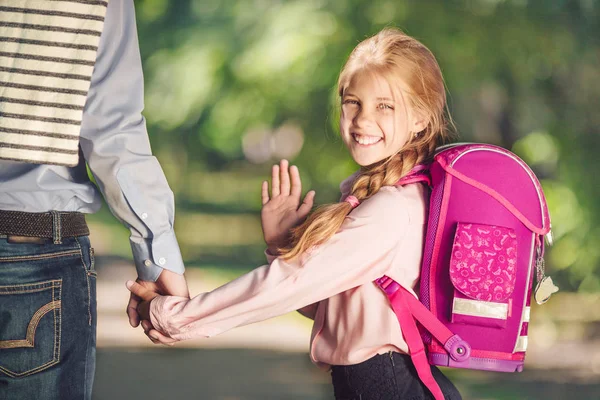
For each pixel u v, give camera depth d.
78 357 3.60
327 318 3.49
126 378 10.52
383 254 3.35
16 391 3.47
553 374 10.35
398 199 3.38
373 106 3.47
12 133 3.40
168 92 19.14
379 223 3.34
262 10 16.78
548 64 12.57
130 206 3.71
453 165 3.26
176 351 12.55
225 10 18.50
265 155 35.19
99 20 3.47
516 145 13.02
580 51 12.45
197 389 9.90
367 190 3.45
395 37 3.51
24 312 3.47
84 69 3.45
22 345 3.46
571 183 12.59
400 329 3.33
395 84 3.44
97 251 24.45
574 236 12.55
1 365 3.45
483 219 3.21
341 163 15.33
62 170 3.60
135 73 3.68
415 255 3.38
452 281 3.16
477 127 13.64
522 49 12.47
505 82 12.91
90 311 3.66
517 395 9.28
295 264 3.38
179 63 18.92
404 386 3.32
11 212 3.49
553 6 12.60
